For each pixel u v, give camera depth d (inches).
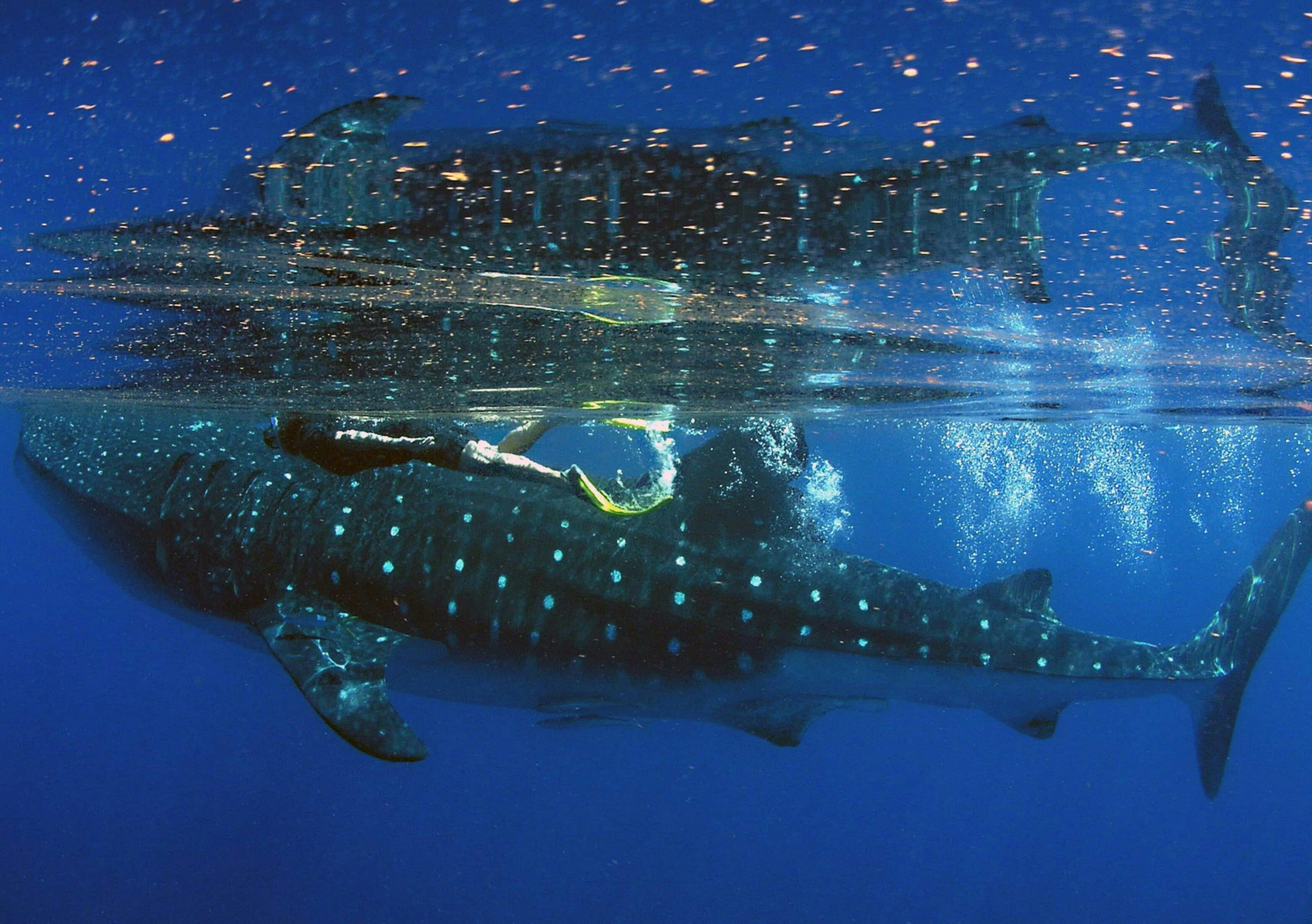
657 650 234.2
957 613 227.5
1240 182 114.7
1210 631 256.7
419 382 261.9
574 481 156.7
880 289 161.5
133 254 141.6
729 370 259.4
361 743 207.0
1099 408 414.0
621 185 113.2
